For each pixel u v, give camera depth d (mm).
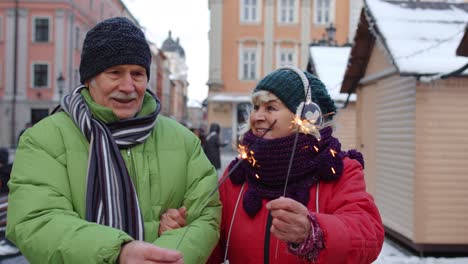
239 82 27844
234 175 1984
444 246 5699
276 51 28234
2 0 32125
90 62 1714
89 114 1698
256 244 1854
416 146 5691
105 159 1621
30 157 1612
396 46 5746
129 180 1640
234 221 1936
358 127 7992
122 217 1585
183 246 1581
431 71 5449
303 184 1827
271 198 1854
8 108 32188
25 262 4746
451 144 5684
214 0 27531
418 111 5680
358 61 7457
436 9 6570
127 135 1710
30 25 32406
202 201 1748
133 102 1754
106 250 1376
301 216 1519
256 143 1862
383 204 6734
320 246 1545
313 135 1845
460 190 5676
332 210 1795
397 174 6227
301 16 28203
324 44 14352
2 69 32344
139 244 1382
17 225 1495
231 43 27906
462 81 5633
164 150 1807
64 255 1403
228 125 27422
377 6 6465
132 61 1703
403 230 6004
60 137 1676
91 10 36219
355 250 1607
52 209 1520
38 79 32531
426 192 5703
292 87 1889
